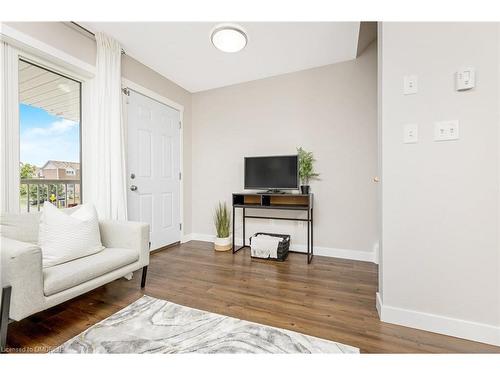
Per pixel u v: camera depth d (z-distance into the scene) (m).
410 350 1.26
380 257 1.62
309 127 3.04
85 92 2.34
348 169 2.86
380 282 1.63
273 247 2.78
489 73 1.29
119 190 2.44
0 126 1.72
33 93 1.99
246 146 3.42
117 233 2.01
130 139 2.73
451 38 1.36
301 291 1.97
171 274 2.34
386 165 1.51
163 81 3.23
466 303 1.35
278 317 1.57
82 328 1.45
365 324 1.49
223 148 3.58
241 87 3.44
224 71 3.10
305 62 2.88
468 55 1.33
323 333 1.40
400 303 1.49
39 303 1.28
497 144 1.29
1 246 1.25
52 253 1.53
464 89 1.33
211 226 3.69
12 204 1.79
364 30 2.33
